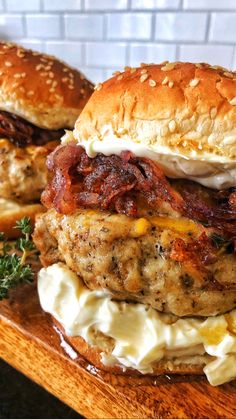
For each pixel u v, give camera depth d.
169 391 0.21
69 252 0.22
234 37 0.40
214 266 0.20
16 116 0.30
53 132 0.32
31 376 0.24
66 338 0.23
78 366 0.22
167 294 0.20
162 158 0.20
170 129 0.19
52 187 0.23
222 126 0.19
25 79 0.30
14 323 0.24
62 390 0.22
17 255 0.27
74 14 0.50
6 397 0.27
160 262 0.20
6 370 0.29
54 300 0.23
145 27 0.45
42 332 0.24
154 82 0.20
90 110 0.21
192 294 0.20
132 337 0.21
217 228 0.19
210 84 0.19
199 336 0.21
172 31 0.43
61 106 0.30
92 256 0.21
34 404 0.27
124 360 0.21
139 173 0.20
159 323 0.21
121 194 0.21
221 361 0.20
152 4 0.44
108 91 0.21
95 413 0.21
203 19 0.41
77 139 0.22
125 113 0.20
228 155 0.19
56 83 0.30
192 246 0.20
